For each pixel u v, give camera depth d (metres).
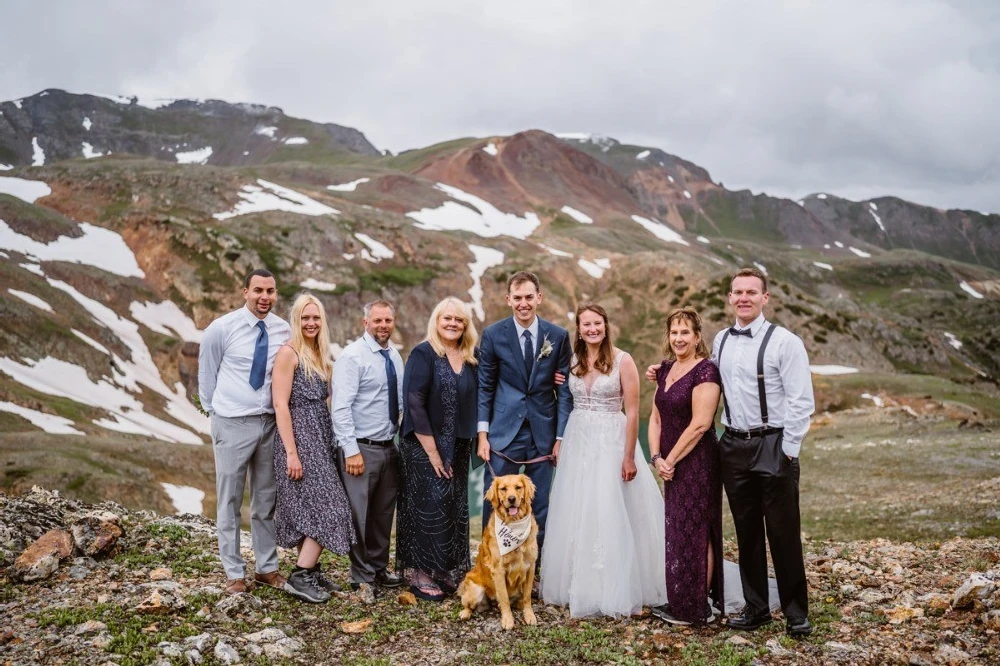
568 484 6.92
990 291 198.25
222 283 80.75
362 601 6.69
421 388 6.92
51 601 5.94
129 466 35.22
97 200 96.44
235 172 111.12
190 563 7.17
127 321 72.19
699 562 6.24
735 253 189.88
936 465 21.58
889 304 172.50
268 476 6.64
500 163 196.75
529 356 7.11
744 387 5.89
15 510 7.32
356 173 175.62
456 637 5.98
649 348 88.12
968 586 5.89
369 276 89.38
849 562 8.29
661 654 5.64
